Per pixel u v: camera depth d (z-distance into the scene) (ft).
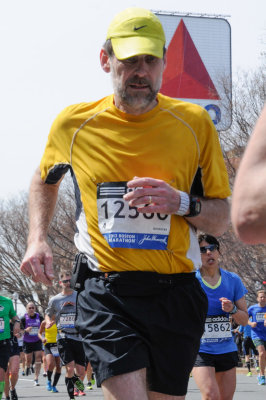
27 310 69.05
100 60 12.88
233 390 21.58
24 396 46.88
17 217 152.66
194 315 12.26
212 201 12.58
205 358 20.86
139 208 11.87
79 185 12.69
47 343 51.93
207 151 12.57
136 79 11.85
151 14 12.19
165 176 12.30
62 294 40.91
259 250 77.97
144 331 11.82
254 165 5.17
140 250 12.05
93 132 12.58
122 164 12.29
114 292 12.03
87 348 12.01
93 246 12.37
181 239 12.29
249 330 73.82
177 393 12.08
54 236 123.44
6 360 36.27
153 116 12.35
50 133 13.16
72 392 39.75
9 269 152.87
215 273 22.39
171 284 12.13
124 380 11.39
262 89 79.05
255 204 5.08
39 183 13.61
